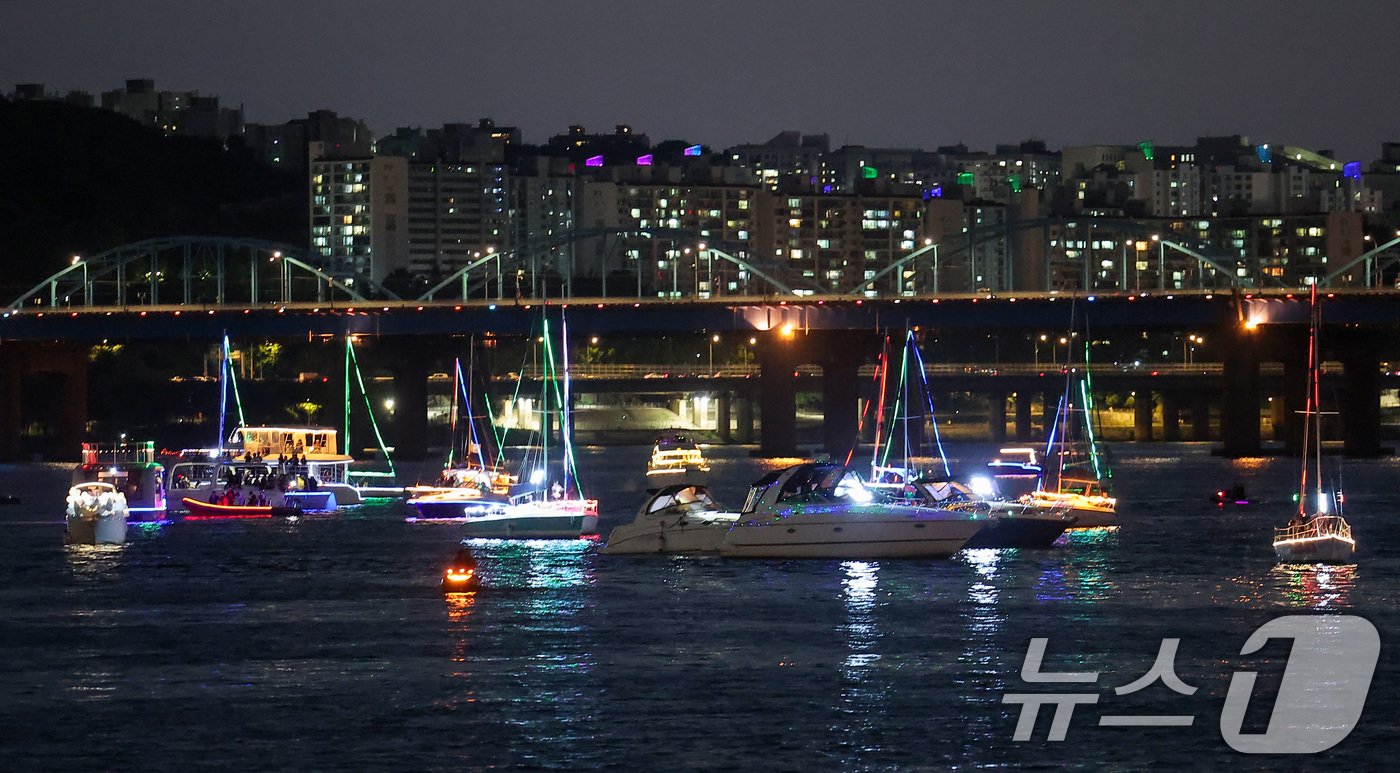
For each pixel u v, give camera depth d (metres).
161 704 155.75
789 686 161.25
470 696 157.88
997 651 177.00
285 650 178.62
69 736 145.62
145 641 184.38
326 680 164.38
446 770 136.62
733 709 153.25
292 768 137.25
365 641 183.12
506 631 188.12
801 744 143.00
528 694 158.50
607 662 171.38
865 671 167.25
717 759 139.12
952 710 153.25
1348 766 138.62
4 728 148.00
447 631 188.50
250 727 148.00
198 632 189.50
